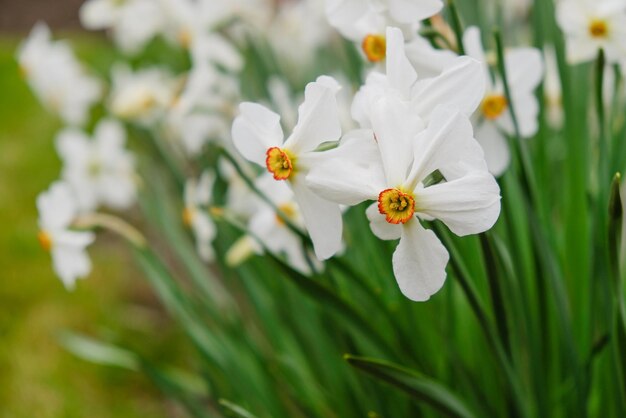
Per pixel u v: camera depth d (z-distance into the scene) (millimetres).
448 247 429
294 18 1108
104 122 839
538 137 563
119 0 814
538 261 500
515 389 484
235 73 849
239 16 835
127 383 984
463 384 549
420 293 396
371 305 571
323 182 394
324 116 404
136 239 637
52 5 2611
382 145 390
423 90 403
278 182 555
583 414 508
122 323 1091
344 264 496
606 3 495
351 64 650
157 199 807
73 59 911
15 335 1068
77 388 975
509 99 471
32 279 1178
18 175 1482
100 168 831
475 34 495
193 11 794
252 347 629
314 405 614
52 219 596
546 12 573
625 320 455
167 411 936
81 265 596
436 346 565
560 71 550
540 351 523
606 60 502
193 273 728
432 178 402
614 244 437
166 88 810
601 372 535
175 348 1040
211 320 705
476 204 384
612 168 531
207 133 731
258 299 654
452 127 382
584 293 554
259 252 568
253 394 617
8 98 1809
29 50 862
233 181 652
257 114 418
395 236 398
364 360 448
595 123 626
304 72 1026
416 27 456
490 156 491
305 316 618
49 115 1671
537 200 523
